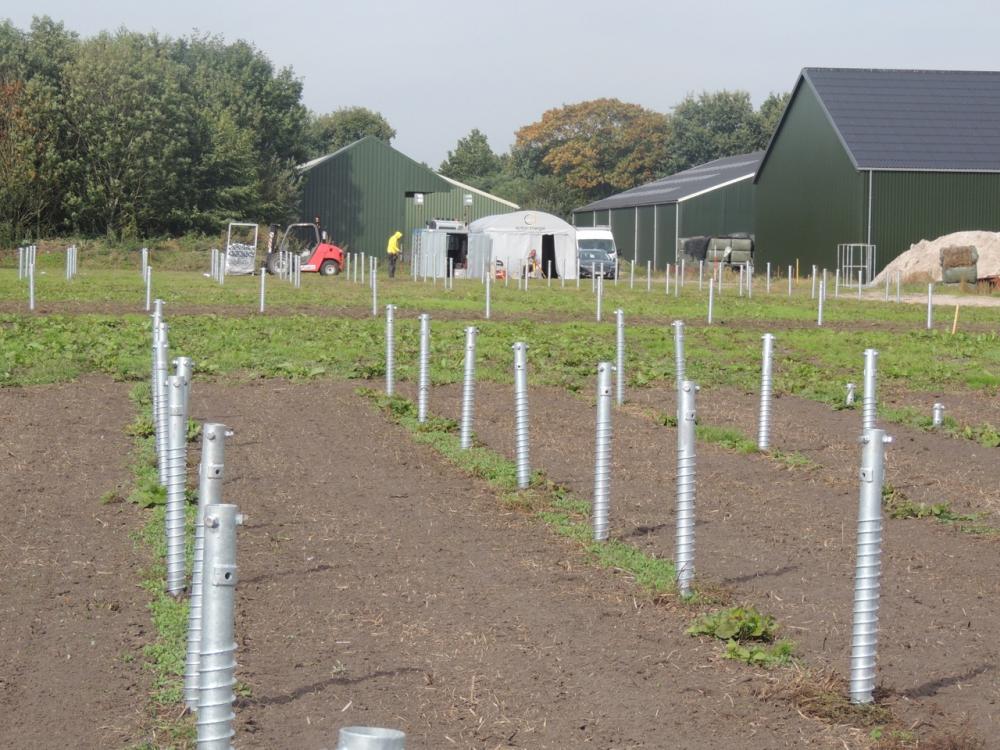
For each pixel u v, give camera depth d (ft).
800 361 75.72
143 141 232.53
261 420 50.21
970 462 44.11
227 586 15.08
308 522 33.47
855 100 204.74
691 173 308.60
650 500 36.88
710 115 437.99
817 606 26.50
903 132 198.70
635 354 76.18
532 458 43.27
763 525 34.01
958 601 27.14
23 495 35.65
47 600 26.03
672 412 53.42
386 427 48.91
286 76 288.51
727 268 211.61
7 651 22.89
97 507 34.37
